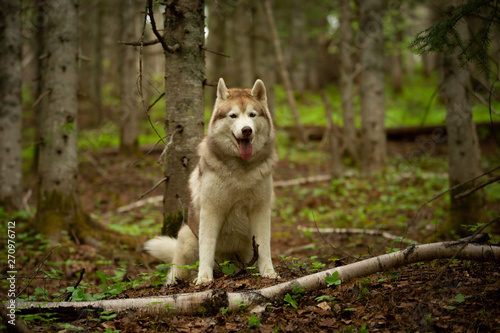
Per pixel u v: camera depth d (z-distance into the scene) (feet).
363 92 41.81
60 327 10.20
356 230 23.94
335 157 40.09
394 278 11.71
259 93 13.92
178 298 10.89
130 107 50.31
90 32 72.95
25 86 90.53
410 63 105.09
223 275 13.92
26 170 46.37
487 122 52.65
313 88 95.71
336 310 10.39
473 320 9.32
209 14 57.93
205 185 13.19
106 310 10.80
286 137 59.16
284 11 87.61
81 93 24.40
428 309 9.96
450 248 11.01
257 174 13.01
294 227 27.09
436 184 33.86
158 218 30.25
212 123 13.33
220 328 10.10
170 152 17.42
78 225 23.09
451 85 21.01
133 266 19.81
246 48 55.06
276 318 10.31
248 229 14.05
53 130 23.04
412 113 68.74
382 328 9.65
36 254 20.43
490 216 21.16
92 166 47.39
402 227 23.97
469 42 12.09
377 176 38.88
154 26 14.51
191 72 17.22
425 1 40.68
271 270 13.21
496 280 10.68
